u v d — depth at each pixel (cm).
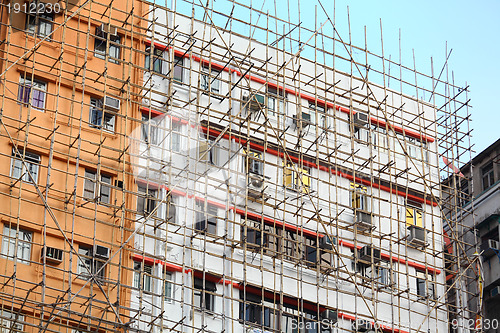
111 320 3934
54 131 3925
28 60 4150
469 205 5856
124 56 4428
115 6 4525
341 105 4988
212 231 4362
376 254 4716
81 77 4269
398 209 4841
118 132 4222
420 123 5291
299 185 4709
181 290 4159
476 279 5031
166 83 4516
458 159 5269
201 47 4559
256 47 4866
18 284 3797
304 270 4559
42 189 3984
